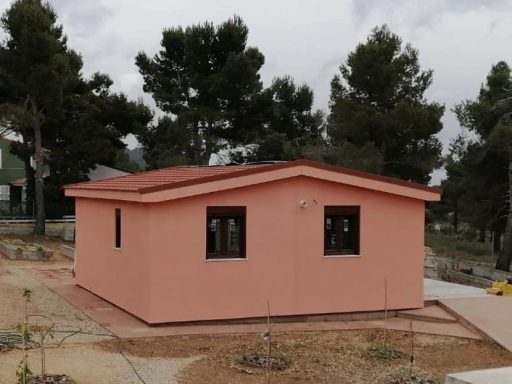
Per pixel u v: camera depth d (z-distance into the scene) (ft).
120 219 46.96
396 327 44.19
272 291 44.11
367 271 46.91
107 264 49.52
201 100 128.06
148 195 39.86
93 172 118.42
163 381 29.78
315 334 41.57
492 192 119.55
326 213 45.75
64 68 100.17
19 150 111.75
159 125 127.44
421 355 37.76
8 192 146.20
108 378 29.53
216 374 31.60
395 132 116.67
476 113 116.47
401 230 48.11
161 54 133.18
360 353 37.24
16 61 96.37
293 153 124.06
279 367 33.35
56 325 40.86
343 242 47.01
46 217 118.52
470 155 118.73
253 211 43.50
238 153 134.92
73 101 110.63
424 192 48.06
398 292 47.91
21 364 26.78
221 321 42.75
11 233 105.50
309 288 45.14
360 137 118.11
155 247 40.91
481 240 161.79
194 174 48.67
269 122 134.51
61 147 115.03
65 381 27.71
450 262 112.88
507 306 48.26
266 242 43.91
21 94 101.91
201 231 42.14
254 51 129.39
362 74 120.88
